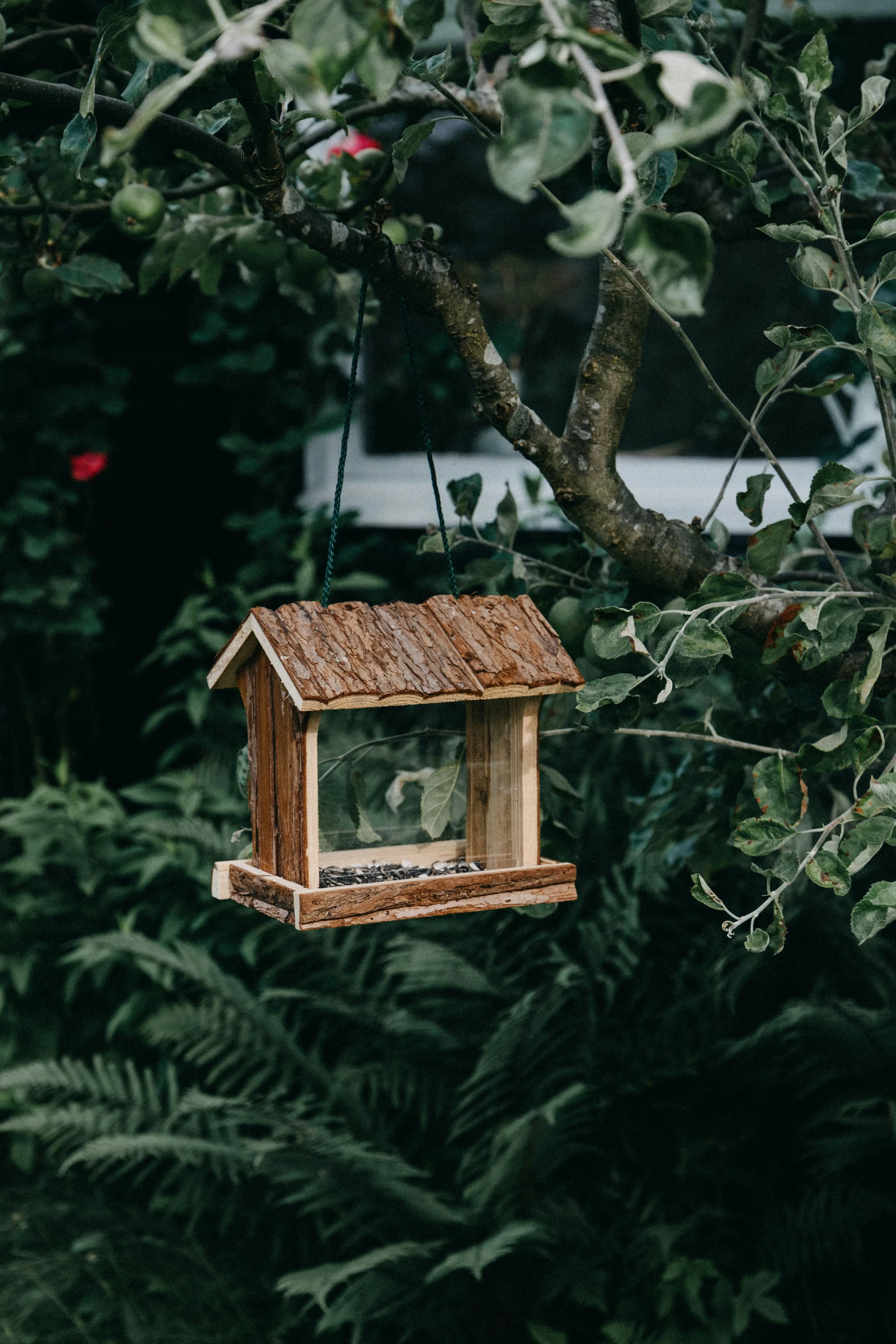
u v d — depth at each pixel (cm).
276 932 346
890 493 174
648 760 343
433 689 129
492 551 373
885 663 159
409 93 189
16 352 379
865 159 202
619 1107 308
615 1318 282
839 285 141
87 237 208
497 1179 270
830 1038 277
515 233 390
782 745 185
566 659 139
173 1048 350
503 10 103
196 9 81
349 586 374
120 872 363
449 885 134
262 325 384
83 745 428
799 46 338
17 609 398
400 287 144
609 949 309
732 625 158
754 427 153
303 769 130
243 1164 303
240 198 219
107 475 409
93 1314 292
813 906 299
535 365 395
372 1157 278
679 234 78
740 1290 274
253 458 387
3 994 359
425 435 151
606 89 123
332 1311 264
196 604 383
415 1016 327
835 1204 275
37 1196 343
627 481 386
